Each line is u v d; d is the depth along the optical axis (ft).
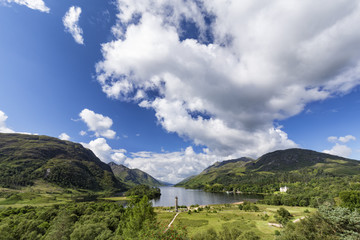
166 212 368.27
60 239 162.09
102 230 156.66
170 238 53.31
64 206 328.08
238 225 213.25
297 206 402.93
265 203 466.70
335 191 414.41
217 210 377.09
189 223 244.83
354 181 652.89
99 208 305.73
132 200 128.57
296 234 75.61
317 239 72.23
